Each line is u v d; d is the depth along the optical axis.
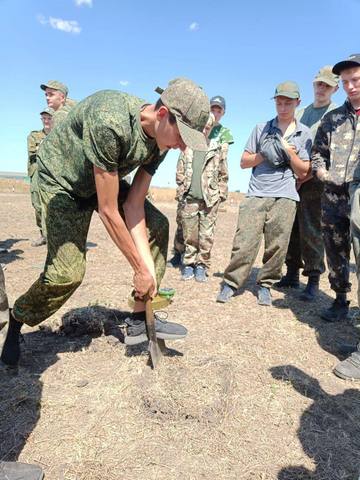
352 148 3.54
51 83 5.55
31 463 1.94
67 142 2.35
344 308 3.97
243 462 2.02
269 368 2.93
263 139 4.12
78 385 2.54
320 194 4.26
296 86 3.95
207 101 2.12
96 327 3.30
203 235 4.97
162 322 2.86
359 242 2.89
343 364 2.94
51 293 2.57
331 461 2.06
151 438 2.13
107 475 1.89
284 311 4.13
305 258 4.48
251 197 4.15
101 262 5.82
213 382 2.52
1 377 2.62
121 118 2.05
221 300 4.25
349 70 3.29
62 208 2.46
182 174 5.25
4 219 10.84
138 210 2.65
